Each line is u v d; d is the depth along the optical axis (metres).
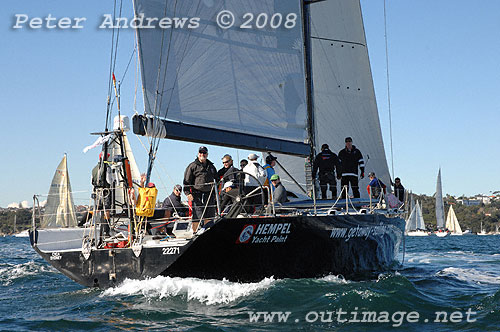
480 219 155.75
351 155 13.59
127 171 9.77
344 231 10.59
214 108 10.34
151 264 9.12
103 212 10.07
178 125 9.80
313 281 9.66
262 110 10.85
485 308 8.45
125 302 8.62
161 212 10.57
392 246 13.78
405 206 16.72
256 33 10.84
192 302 8.43
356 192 13.58
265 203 10.59
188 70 10.10
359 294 8.76
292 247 9.55
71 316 7.97
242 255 9.03
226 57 10.51
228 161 10.84
